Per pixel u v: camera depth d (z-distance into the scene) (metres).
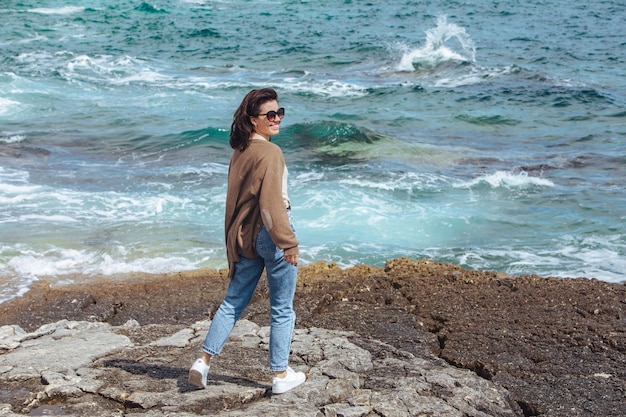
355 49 28.12
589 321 5.88
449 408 4.08
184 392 4.16
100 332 5.34
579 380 4.84
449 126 17.28
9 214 10.25
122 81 22.05
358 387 4.34
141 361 4.70
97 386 4.26
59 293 7.43
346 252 9.12
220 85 21.61
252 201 3.89
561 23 36.25
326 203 10.97
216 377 4.43
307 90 21.19
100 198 11.16
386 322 5.99
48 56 25.77
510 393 4.67
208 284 7.61
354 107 19.20
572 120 17.75
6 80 20.62
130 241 9.31
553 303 6.39
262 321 6.16
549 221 10.46
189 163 13.45
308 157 13.92
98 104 18.69
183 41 30.53
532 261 8.91
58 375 4.39
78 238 9.37
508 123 17.55
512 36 31.64
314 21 37.06
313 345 4.99
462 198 11.47
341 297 6.89
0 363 4.63
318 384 4.27
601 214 10.73
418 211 10.77
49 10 39.34
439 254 9.16
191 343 5.09
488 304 6.41
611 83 22.06
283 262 3.94
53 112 17.67
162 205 10.88
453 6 43.84
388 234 9.84
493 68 24.06
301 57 26.72
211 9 42.16
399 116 18.14
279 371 4.14
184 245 9.22
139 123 16.72
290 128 15.53
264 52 27.86
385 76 23.58
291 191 11.55
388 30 33.69
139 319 6.63
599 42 30.03
